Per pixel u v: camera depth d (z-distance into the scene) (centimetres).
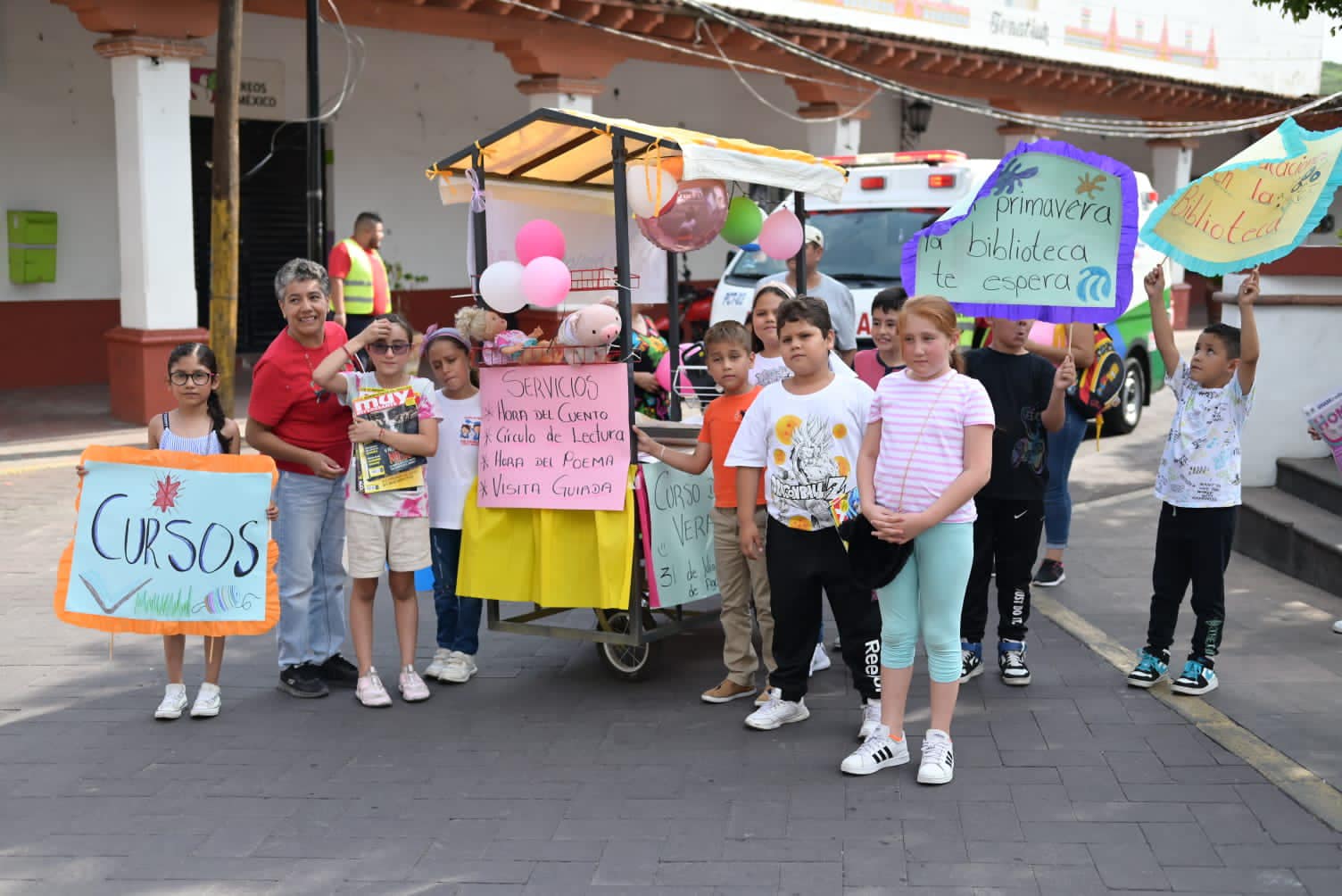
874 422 479
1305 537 732
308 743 530
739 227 659
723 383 545
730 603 560
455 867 420
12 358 1456
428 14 1304
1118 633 651
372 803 470
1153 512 937
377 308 1292
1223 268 538
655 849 427
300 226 1700
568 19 1328
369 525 559
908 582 477
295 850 434
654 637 572
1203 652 554
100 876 418
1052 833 429
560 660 634
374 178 1734
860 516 470
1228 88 2297
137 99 1177
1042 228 548
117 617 548
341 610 604
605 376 548
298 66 1644
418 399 558
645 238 682
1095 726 522
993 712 543
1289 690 557
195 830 450
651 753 511
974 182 1105
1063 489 727
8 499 970
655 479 564
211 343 1145
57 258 1473
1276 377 827
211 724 553
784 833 436
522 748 520
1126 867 404
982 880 399
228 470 541
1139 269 692
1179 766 480
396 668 627
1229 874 397
